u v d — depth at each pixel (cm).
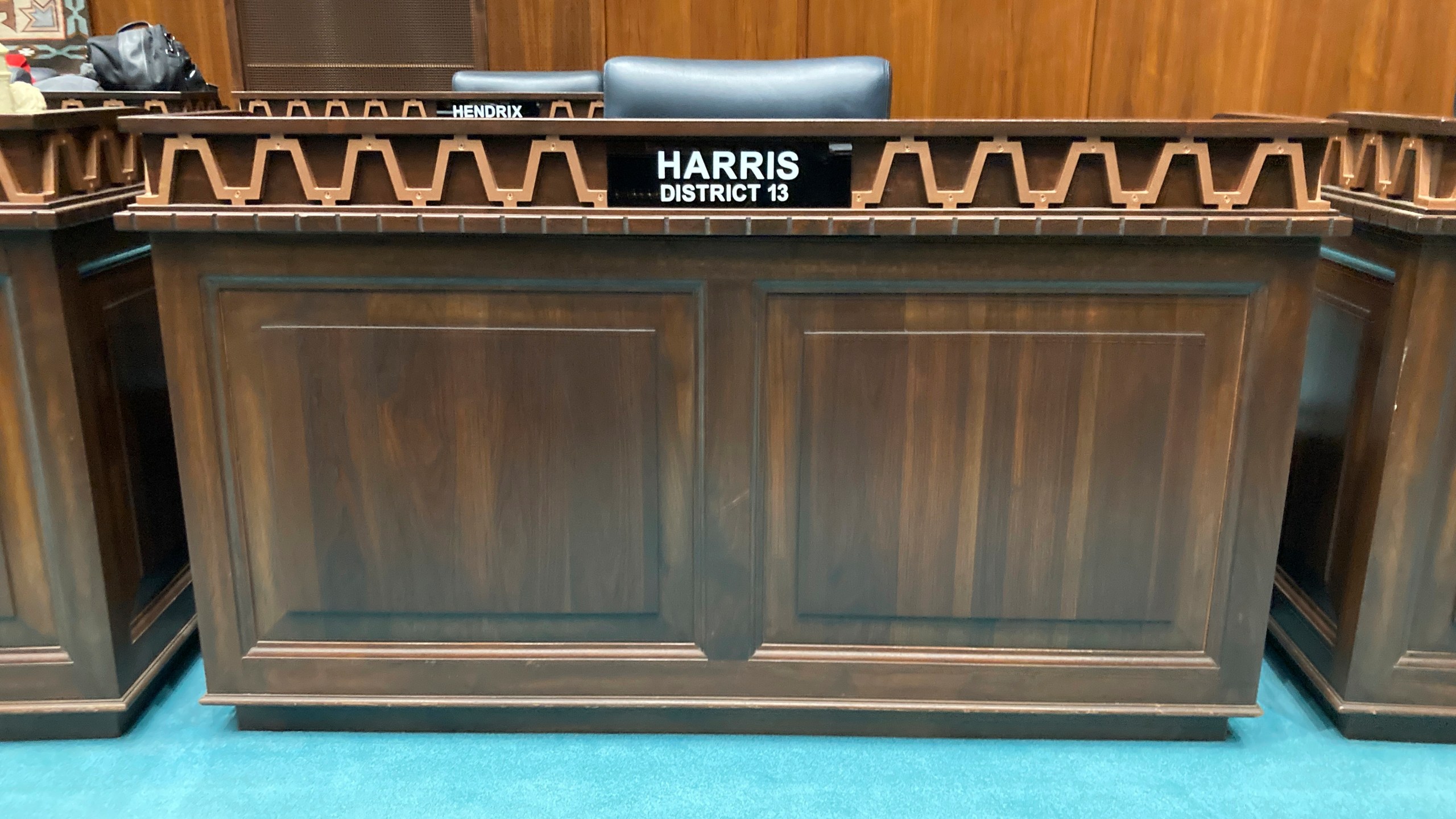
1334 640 212
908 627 202
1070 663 201
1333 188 210
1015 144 168
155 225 171
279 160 173
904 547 196
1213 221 168
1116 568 196
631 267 179
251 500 192
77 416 189
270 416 188
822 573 198
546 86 422
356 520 194
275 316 182
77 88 307
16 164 176
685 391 187
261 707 208
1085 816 185
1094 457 189
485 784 193
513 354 185
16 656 202
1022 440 188
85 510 194
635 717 209
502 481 192
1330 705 212
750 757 202
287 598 199
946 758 202
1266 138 167
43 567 197
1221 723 207
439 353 185
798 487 192
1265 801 189
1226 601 196
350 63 540
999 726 208
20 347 184
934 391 186
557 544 196
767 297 181
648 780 194
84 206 183
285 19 534
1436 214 174
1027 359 183
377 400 187
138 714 215
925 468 190
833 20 554
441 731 210
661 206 174
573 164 171
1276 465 187
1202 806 188
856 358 184
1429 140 178
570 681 204
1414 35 514
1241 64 540
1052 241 176
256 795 189
